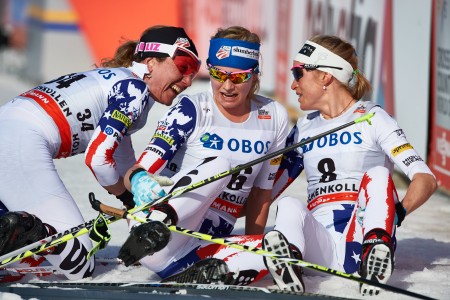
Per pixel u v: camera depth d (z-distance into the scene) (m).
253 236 15.09
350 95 16.55
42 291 14.02
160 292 13.66
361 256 14.78
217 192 15.13
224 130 15.89
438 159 28.81
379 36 33.00
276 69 51.75
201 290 13.60
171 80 16.78
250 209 16.89
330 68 16.22
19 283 14.63
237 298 13.44
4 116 16.52
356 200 15.88
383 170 14.93
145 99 16.22
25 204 15.59
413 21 29.83
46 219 15.55
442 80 28.16
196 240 15.46
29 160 15.89
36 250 14.20
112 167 15.67
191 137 15.76
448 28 27.50
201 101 15.88
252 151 16.02
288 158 17.23
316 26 42.25
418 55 29.58
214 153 15.82
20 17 76.44
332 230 15.79
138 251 13.21
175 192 14.12
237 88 15.47
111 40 65.12
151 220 13.75
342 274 13.06
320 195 16.36
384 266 13.74
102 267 16.88
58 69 66.25
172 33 16.72
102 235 14.11
